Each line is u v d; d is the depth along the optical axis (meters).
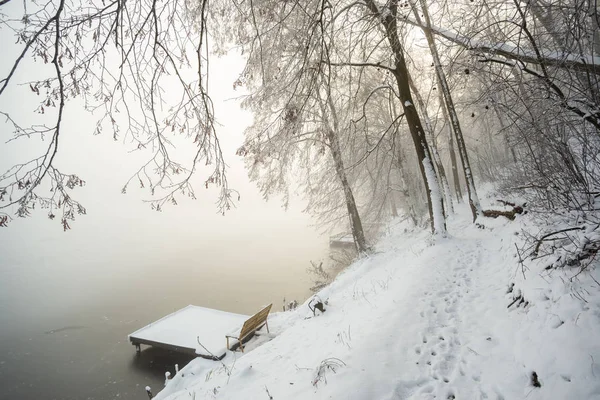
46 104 2.15
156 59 2.55
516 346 3.91
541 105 4.11
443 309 5.49
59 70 2.04
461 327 4.87
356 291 8.90
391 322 5.22
